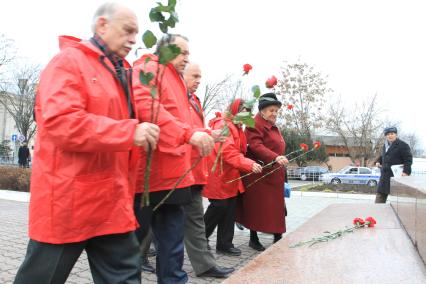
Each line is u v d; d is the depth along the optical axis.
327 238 3.01
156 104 2.68
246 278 2.02
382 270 2.12
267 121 5.31
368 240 2.96
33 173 1.99
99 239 2.12
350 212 4.78
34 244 1.97
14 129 45.34
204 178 3.95
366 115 42.44
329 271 2.12
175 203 3.00
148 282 3.96
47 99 1.90
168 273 3.08
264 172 5.05
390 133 7.94
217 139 2.36
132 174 2.32
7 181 14.62
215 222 4.89
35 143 2.04
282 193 5.11
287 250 2.63
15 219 7.75
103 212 2.01
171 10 1.73
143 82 1.86
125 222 2.10
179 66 3.23
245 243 5.99
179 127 2.60
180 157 3.01
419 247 2.47
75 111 1.89
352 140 43.75
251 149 5.14
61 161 1.94
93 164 1.98
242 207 5.28
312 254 2.52
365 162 42.22
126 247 2.15
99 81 2.06
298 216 9.08
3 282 3.87
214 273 4.05
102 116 1.95
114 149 1.90
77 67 2.00
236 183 4.89
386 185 7.92
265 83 2.51
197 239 4.01
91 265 2.19
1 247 5.32
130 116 2.29
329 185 21.92
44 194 1.93
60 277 1.99
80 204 1.94
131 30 2.23
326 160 38.38
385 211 4.89
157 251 3.14
